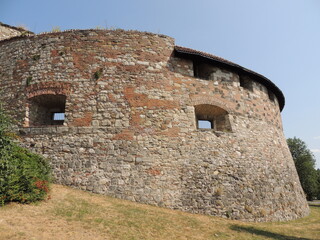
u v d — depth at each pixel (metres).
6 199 5.96
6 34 13.29
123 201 8.41
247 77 13.01
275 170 11.76
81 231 5.52
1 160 6.10
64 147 9.31
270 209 10.25
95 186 8.77
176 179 9.20
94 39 10.76
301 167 31.58
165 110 10.11
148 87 10.29
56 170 9.01
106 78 10.21
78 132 9.50
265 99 13.45
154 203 8.70
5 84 10.83
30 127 9.73
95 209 7.05
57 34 10.99
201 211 8.93
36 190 6.62
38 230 5.16
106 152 9.23
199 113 11.51
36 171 7.05
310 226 9.69
